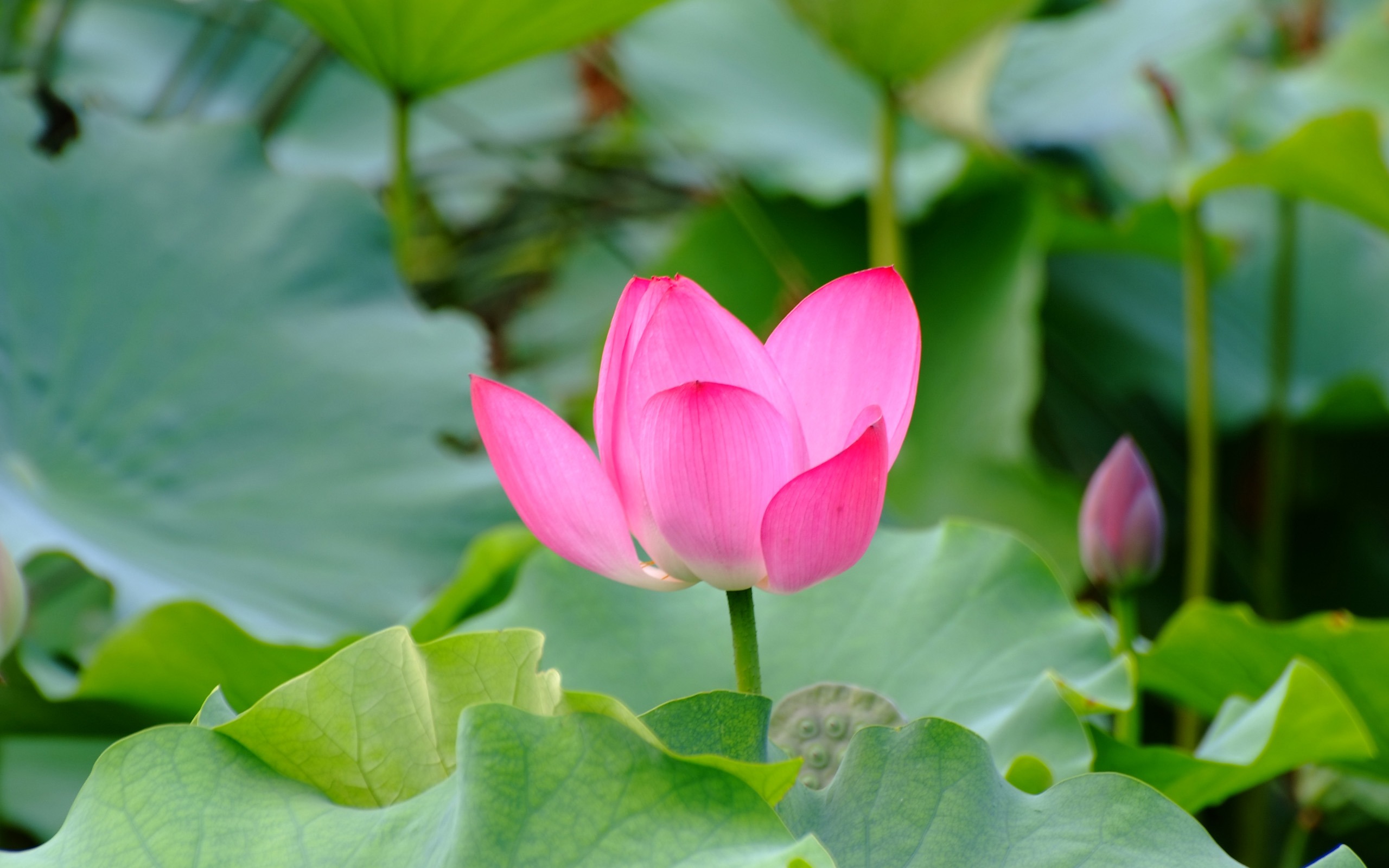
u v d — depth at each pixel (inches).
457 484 149.9
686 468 123.9
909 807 124.8
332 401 150.9
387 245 154.9
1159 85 153.4
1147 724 161.2
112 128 154.3
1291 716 130.7
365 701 125.0
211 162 154.5
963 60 168.2
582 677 133.8
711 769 122.4
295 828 123.6
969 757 125.3
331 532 147.7
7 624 130.2
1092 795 124.9
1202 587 155.9
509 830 121.7
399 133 153.1
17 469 144.8
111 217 152.3
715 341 124.5
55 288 150.0
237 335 151.3
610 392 125.3
